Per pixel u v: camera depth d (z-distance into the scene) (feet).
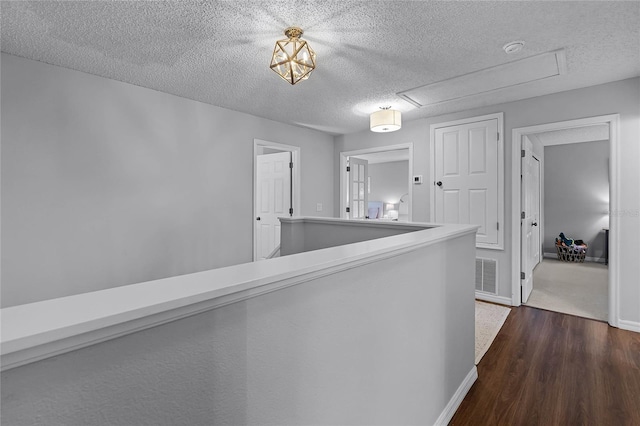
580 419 5.61
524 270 11.63
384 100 11.16
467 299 6.61
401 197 28.30
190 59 8.05
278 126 14.14
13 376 1.41
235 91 10.33
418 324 4.82
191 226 11.14
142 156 9.93
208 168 11.60
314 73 8.91
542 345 8.40
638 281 9.09
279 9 5.96
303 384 2.89
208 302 2.08
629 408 5.87
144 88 9.95
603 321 9.95
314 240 9.91
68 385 1.56
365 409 3.70
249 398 2.42
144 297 1.91
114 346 1.71
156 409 1.90
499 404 6.06
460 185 12.52
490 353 8.04
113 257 9.34
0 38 6.97
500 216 11.57
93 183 8.95
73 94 8.61
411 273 4.60
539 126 10.70
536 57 7.89
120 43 7.22
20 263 7.83
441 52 7.67
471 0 5.73
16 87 7.77
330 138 16.94
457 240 6.15
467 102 11.37
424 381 5.01
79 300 1.84
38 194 8.08
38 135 8.07
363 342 3.65
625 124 9.20
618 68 8.51
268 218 16.17
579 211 20.18
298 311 2.80
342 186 16.76
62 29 6.63
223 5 5.83
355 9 5.98
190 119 11.08
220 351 2.22
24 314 1.63
